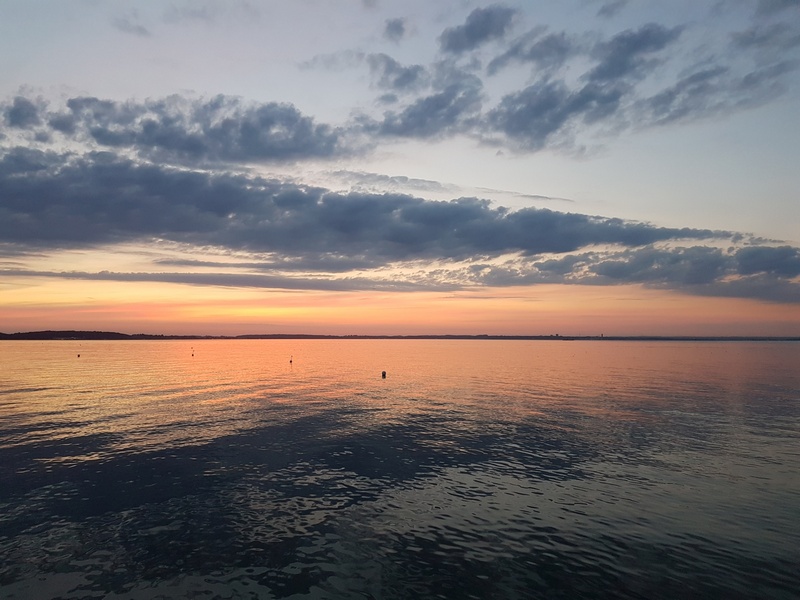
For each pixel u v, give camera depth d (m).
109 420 36.19
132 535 16.70
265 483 21.94
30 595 13.10
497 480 22.34
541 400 46.91
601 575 14.09
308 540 16.33
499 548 15.73
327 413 39.47
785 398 47.59
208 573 14.25
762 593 13.16
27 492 20.77
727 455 26.45
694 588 13.40
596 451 27.36
